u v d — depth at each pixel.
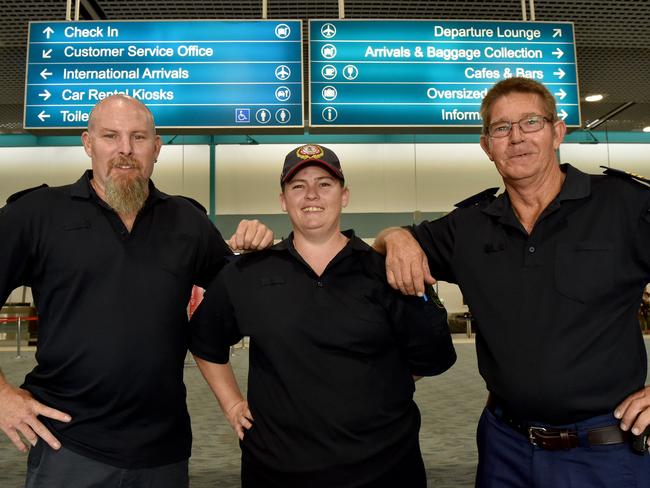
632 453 1.38
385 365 1.53
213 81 3.77
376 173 11.24
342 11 3.91
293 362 1.48
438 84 3.85
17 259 1.58
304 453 1.44
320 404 1.45
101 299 1.56
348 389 1.46
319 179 1.58
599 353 1.40
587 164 11.29
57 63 3.71
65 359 1.54
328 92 3.79
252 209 11.04
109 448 1.51
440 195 11.26
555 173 1.59
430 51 3.86
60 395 1.54
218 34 3.79
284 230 11.02
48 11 5.09
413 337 1.55
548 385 1.40
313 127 3.78
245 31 3.81
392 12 5.10
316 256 1.62
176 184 11.07
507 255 1.55
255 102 3.77
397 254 1.48
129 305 1.57
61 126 3.66
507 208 1.59
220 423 4.00
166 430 1.61
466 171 11.34
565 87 3.89
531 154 1.53
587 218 1.49
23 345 9.09
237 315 1.57
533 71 3.89
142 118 1.68
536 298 1.47
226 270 1.64
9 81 7.08
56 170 11.02
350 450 1.42
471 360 7.09
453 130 3.91
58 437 1.50
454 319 10.46
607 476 1.38
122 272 1.59
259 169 11.11
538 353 1.43
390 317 1.54
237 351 8.21
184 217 1.77
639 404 1.33
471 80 3.86
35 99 3.68
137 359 1.55
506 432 1.54
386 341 1.53
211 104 3.75
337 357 1.48
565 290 1.44
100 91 3.70
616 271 1.43
